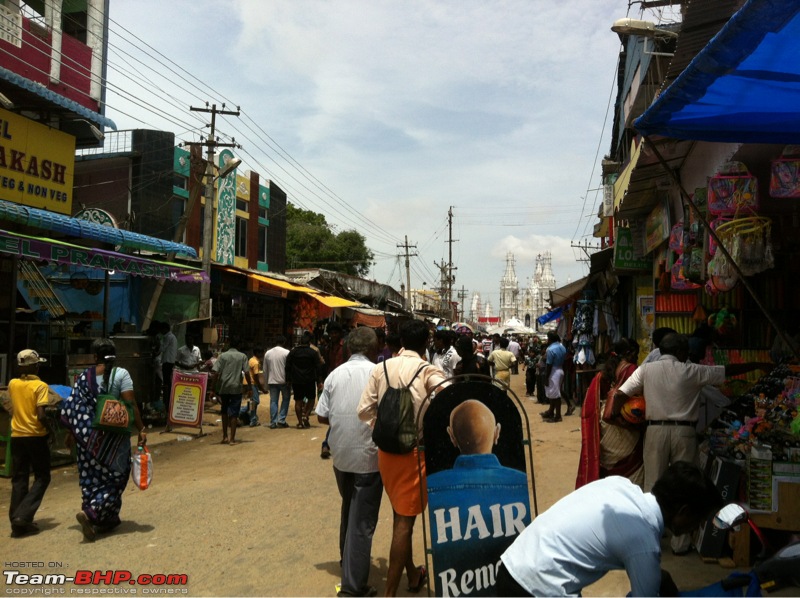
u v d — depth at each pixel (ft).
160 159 72.59
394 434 13.09
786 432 15.42
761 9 8.40
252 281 61.52
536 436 35.19
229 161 86.38
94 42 48.32
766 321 24.39
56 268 49.44
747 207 18.13
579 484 18.10
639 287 38.40
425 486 12.85
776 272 24.07
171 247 45.44
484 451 12.49
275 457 30.09
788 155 16.37
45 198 40.93
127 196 70.74
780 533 15.40
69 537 18.69
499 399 12.69
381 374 14.19
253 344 71.97
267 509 21.27
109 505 18.63
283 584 15.06
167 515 20.75
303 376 38.68
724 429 17.35
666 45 33.40
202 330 52.95
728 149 19.44
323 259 146.92
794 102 12.42
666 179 27.81
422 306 228.63
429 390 13.02
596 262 45.19
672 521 8.96
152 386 39.52
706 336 20.04
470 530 12.14
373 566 16.16
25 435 19.11
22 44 41.42
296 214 164.96
